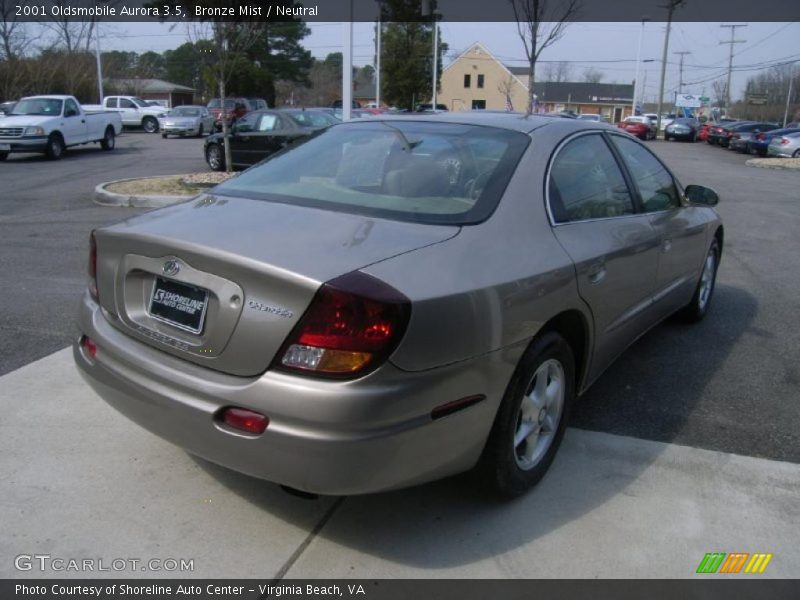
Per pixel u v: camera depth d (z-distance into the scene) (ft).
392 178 10.27
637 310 12.98
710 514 9.73
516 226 9.47
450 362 7.91
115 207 35.14
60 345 15.28
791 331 17.71
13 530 9.00
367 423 7.32
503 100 253.65
